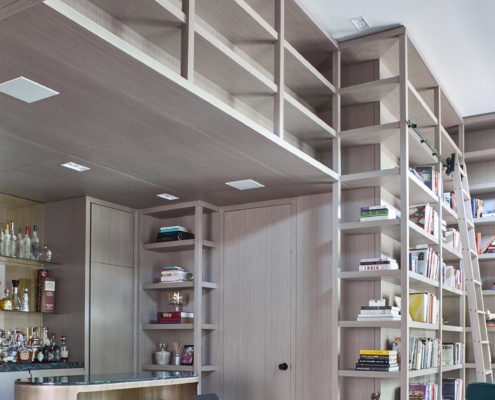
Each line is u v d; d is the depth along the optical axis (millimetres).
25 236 5523
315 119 4684
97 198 5645
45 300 5461
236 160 4445
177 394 4645
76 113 3562
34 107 3477
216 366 5652
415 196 5387
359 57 5082
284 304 5398
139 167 4648
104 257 5656
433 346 5246
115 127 3793
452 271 5988
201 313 5598
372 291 4953
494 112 6418
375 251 5012
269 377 5367
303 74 4652
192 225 6059
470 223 6246
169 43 3756
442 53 5125
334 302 4832
